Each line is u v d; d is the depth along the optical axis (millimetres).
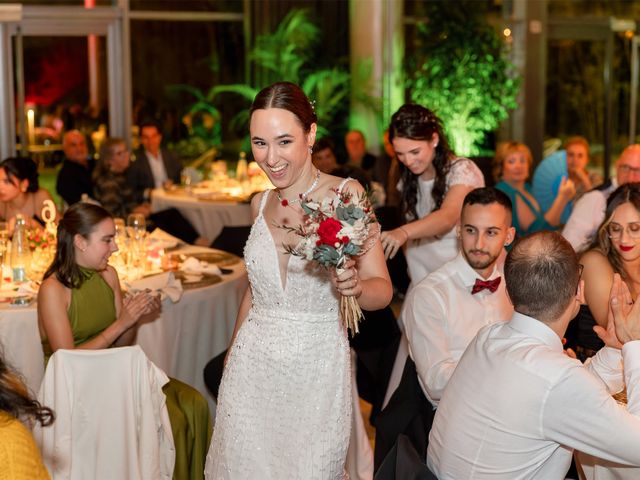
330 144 6926
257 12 11422
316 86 11539
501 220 3061
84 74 10484
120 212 7707
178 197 7977
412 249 4102
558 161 6141
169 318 4113
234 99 11531
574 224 4262
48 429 2854
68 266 3551
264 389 2545
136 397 2965
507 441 2225
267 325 2559
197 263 4676
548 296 2238
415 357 3018
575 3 11930
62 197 8008
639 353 2357
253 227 2613
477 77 10875
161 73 11148
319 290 2496
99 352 2910
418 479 2236
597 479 2449
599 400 2131
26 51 10109
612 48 12086
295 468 2504
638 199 3170
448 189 3861
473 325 3107
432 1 11523
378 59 10922
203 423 3318
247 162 11648
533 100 11867
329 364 2531
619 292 2531
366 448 3635
